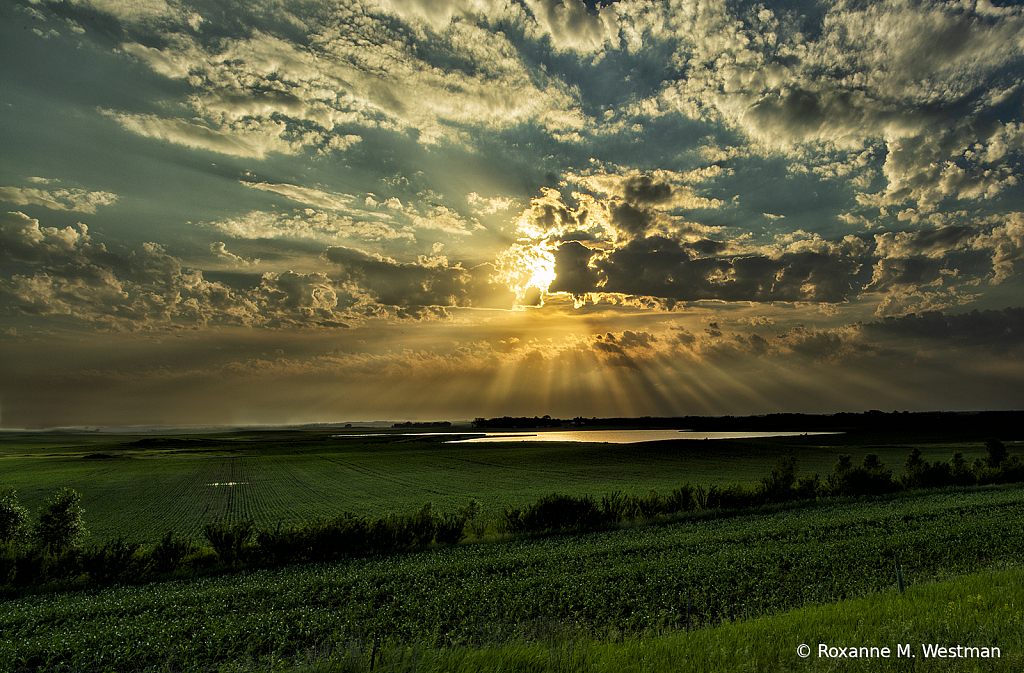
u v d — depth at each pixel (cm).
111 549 2353
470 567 2142
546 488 6712
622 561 2158
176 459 13475
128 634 1477
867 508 3269
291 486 7781
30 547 2317
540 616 1548
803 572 1845
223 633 1455
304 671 897
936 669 711
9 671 1290
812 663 774
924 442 12850
